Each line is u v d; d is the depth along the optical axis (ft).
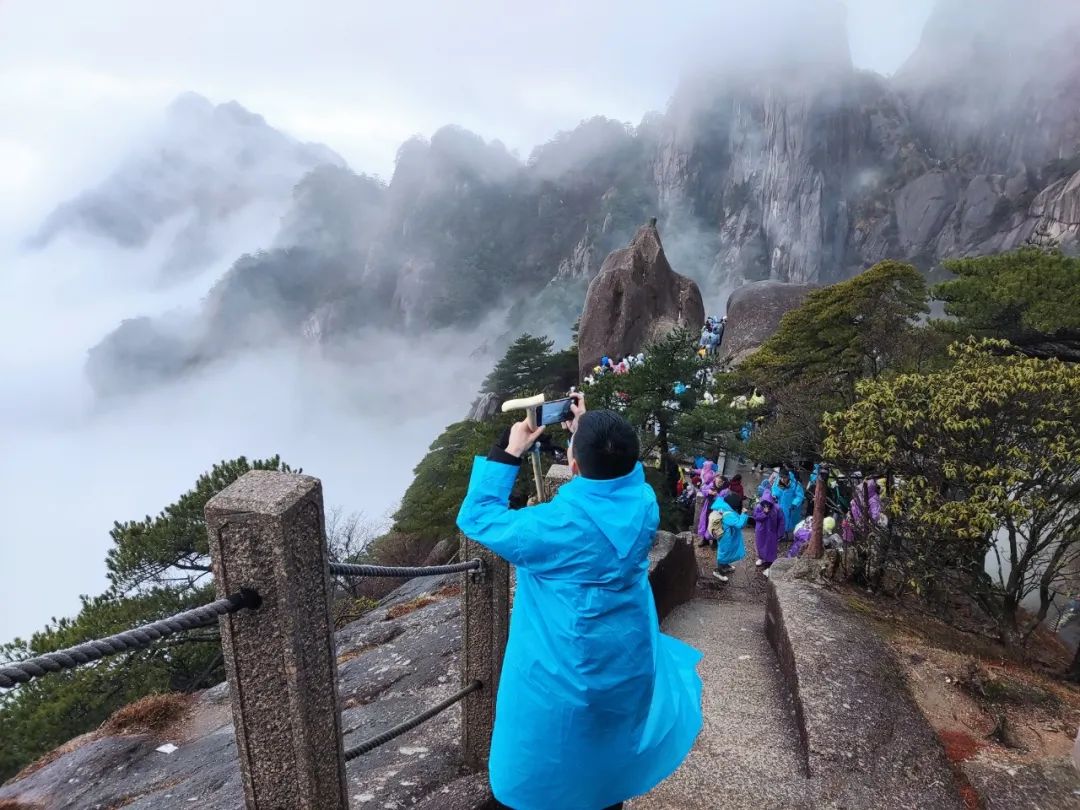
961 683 16.67
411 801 11.45
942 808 12.23
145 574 46.32
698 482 59.67
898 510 21.42
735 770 13.46
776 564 26.23
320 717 6.77
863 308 64.59
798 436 42.60
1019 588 21.33
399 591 45.98
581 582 7.03
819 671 16.43
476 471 7.64
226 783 16.85
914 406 22.44
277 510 6.03
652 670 7.48
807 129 422.41
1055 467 19.86
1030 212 332.60
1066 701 16.53
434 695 18.26
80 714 39.47
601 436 7.22
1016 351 46.01
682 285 140.36
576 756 7.18
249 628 6.38
